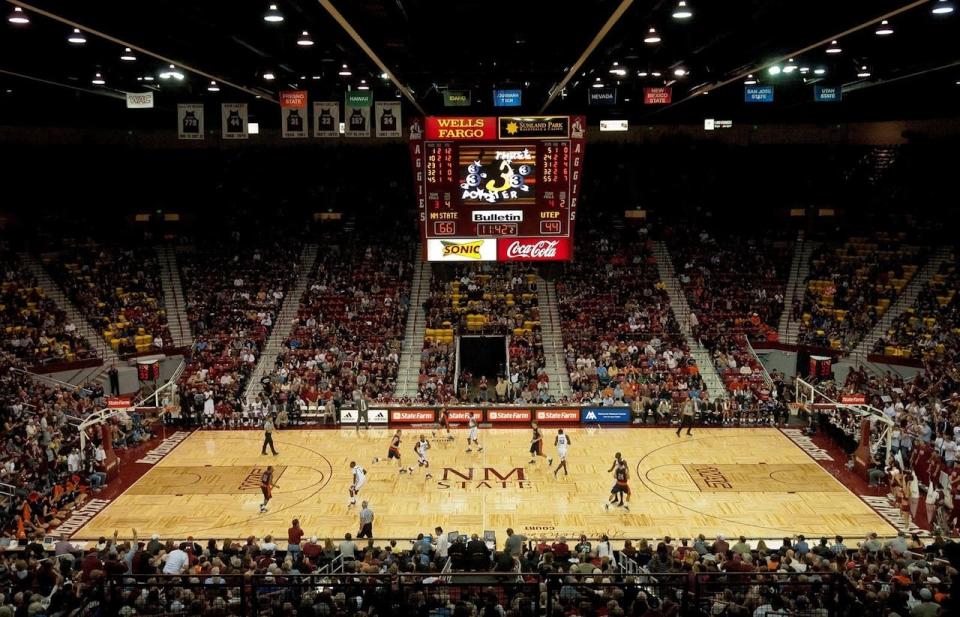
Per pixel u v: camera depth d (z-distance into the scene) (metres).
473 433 33.59
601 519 25.78
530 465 31.56
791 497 27.75
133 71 31.14
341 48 26.62
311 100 38.56
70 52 27.25
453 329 44.00
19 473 26.97
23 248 46.88
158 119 48.44
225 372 41.12
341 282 47.53
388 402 38.69
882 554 17.86
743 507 26.80
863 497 27.72
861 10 19.84
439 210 31.30
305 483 29.48
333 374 40.31
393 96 40.44
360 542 23.84
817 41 22.94
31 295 43.84
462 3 21.31
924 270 45.94
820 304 46.28
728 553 18.36
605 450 33.59
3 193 49.69
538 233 31.28
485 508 26.81
